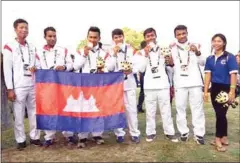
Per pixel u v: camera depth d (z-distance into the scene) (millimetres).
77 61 5727
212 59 5688
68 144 5938
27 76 5543
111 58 5855
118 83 5738
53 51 5816
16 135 5652
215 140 5867
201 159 5164
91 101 5727
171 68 6195
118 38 5883
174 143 5984
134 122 6004
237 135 6703
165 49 5859
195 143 6000
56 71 5660
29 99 5715
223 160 5129
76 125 5691
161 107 6070
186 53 5883
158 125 7605
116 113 5754
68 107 5688
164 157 5242
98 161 5062
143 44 7133
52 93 5664
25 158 5207
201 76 5957
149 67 5973
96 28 5727
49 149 5660
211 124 7742
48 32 5730
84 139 5832
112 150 5613
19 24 5410
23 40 5551
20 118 5578
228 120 8156
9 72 5367
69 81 5680
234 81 5445
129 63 5723
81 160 5105
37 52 5812
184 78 5879
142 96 9219
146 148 5715
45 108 5668
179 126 6117
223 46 5609
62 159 5148
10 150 5617
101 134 6250
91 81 5703
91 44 5723
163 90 5941
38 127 5691
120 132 6055
